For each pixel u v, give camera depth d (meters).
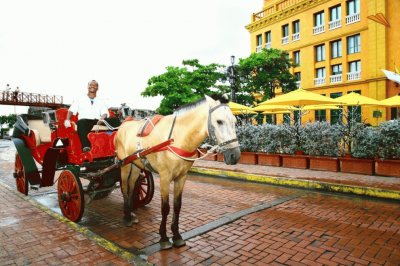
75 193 5.16
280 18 31.34
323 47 28.31
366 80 24.84
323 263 3.71
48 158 5.83
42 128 7.26
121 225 5.18
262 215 5.67
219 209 6.04
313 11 28.31
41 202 6.77
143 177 6.06
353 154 9.30
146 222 5.32
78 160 5.44
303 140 10.70
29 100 34.47
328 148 9.94
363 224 5.10
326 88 28.02
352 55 26.03
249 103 23.31
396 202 6.51
